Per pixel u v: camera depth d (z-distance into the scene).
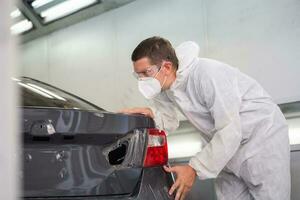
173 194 1.49
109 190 1.26
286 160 1.75
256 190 1.76
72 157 1.21
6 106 0.38
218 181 1.93
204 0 3.43
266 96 1.81
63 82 4.65
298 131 2.71
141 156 1.34
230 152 1.62
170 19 3.67
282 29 2.94
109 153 1.28
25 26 4.65
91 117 1.23
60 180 1.18
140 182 1.32
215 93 1.61
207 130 1.80
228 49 3.28
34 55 4.96
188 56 1.69
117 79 4.09
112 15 4.13
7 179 0.37
